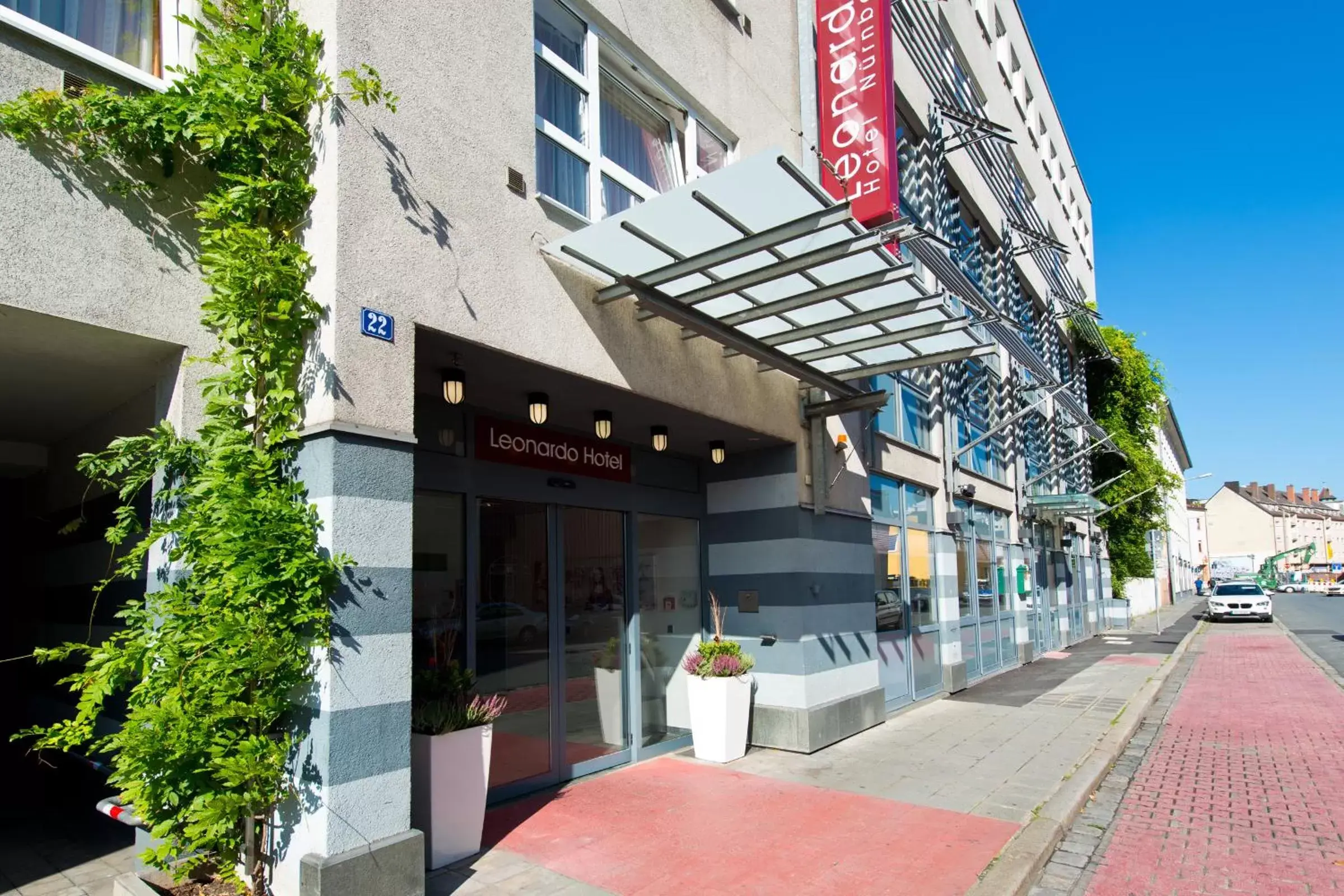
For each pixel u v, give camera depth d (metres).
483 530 6.46
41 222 3.63
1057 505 19.36
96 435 5.51
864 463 10.05
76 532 5.78
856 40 8.75
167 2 4.45
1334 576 88.25
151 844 4.32
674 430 7.65
